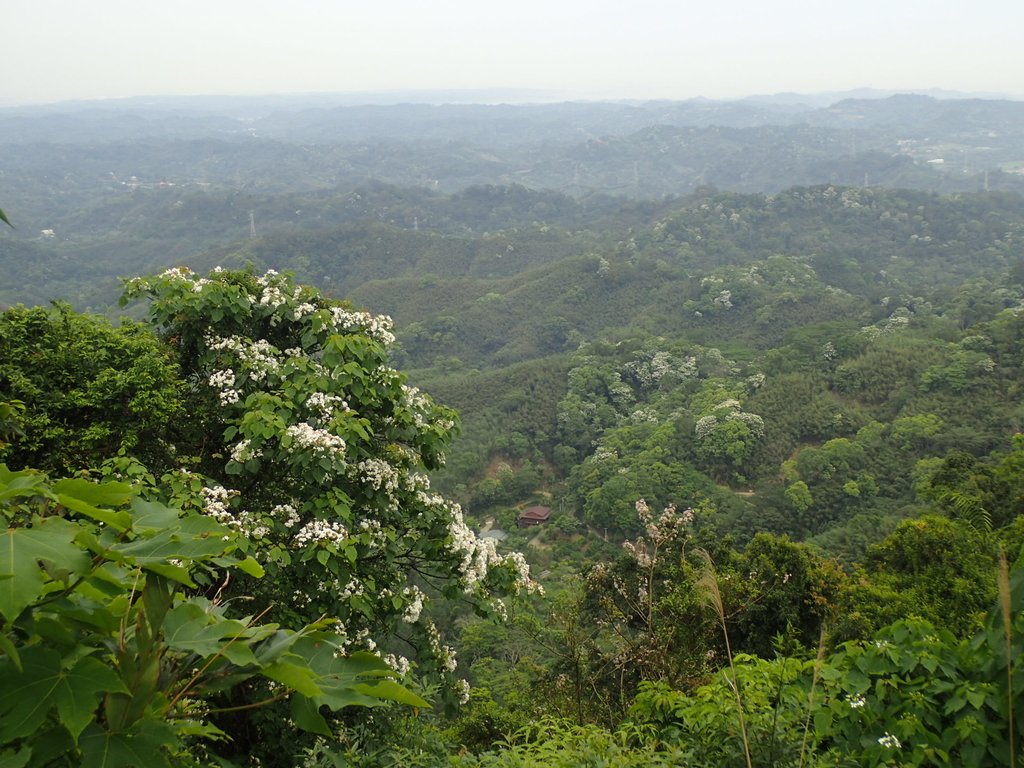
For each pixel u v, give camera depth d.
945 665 3.03
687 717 3.44
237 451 4.61
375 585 4.85
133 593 1.49
